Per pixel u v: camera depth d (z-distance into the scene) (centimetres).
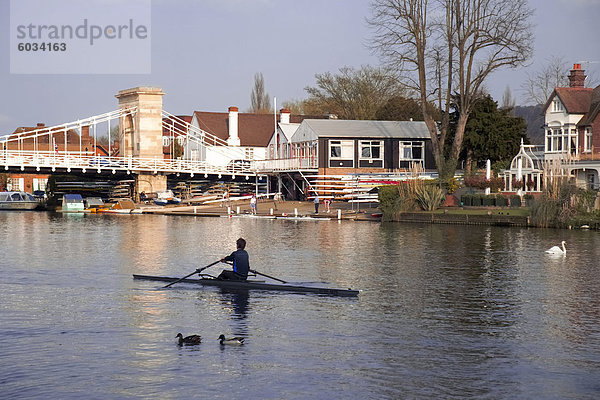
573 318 2045
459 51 6169
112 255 3428
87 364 1614
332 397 1433
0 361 1634
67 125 8675
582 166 5725
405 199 5597
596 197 4850
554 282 2608
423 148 7681
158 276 2639
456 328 1930
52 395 1437
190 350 1716
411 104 10019
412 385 1495
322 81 11481
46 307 2169
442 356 1681
